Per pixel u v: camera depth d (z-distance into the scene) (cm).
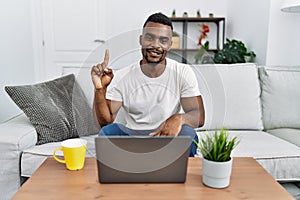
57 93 166
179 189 90
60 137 155
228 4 331
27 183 92
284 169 139
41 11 330
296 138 166
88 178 97
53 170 103
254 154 139
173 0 335
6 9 257
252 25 264
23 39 299
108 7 337
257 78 193
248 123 183
